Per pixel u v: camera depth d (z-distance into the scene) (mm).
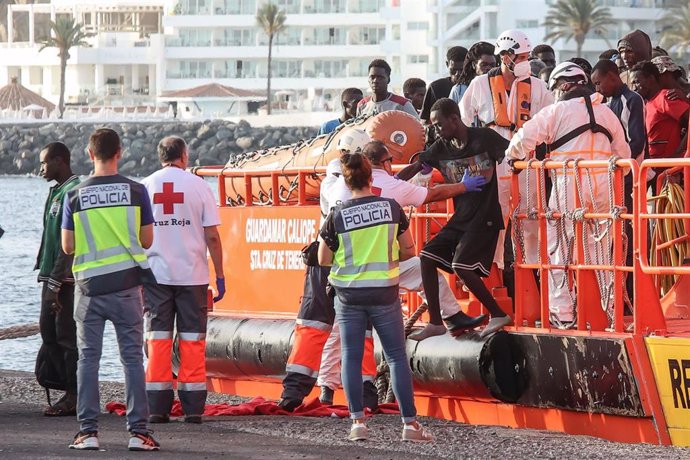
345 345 18516
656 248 21781
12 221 122750
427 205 22234
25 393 25781
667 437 18016
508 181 20812
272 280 25297
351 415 18656
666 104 22984
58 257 21281
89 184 17734
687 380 17797
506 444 18250
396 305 18422
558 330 19531
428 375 21234
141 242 17922
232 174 26406
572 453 17422
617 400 18406
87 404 17547
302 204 24609
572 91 19938
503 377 20047
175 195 20984
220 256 21297
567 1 196000
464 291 21688
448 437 18938
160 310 21031
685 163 17766
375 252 18266
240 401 25125
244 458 16891
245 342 24938
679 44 193000
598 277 19453
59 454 17016
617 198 18812
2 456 16781
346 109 27922
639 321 18422
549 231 20234
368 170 18391
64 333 21453
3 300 59062
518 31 21516
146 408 17641
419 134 22781
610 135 19891
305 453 17375
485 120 21750
